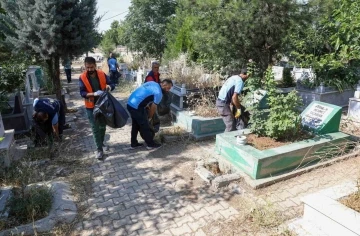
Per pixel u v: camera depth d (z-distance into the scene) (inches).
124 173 178.5
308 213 115.3
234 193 149.6
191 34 309.7
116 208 140.8
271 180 153.3
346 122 248.1
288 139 178.2
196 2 272.5
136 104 203.8
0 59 315.6
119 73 567.8
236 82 199.2
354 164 169.9
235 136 185.8
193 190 155.4
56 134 225.9
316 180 155.6
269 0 235.8
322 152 173.5
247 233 118.1
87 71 192.5
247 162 160.2
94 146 227.3
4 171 172.6
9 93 281.6
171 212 136.3
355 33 235.9
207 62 350.3
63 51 279.9
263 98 214.2
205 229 123.0
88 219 132.5
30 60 319.6
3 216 125.3
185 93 265.3
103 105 187.6
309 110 201.9
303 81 329.4
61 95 326.0
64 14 267.0
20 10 263.7
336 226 102.8
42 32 258.5
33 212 125.3
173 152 209.9
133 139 218.2
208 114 245.1
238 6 249.9
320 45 335.0
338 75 327.6
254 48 289.1
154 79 252.5
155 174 175.9
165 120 287.4
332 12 266.5
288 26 257.6
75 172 179.5
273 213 126.1
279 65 462.6
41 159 196.7
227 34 274.2
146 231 123.3
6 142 186.7
